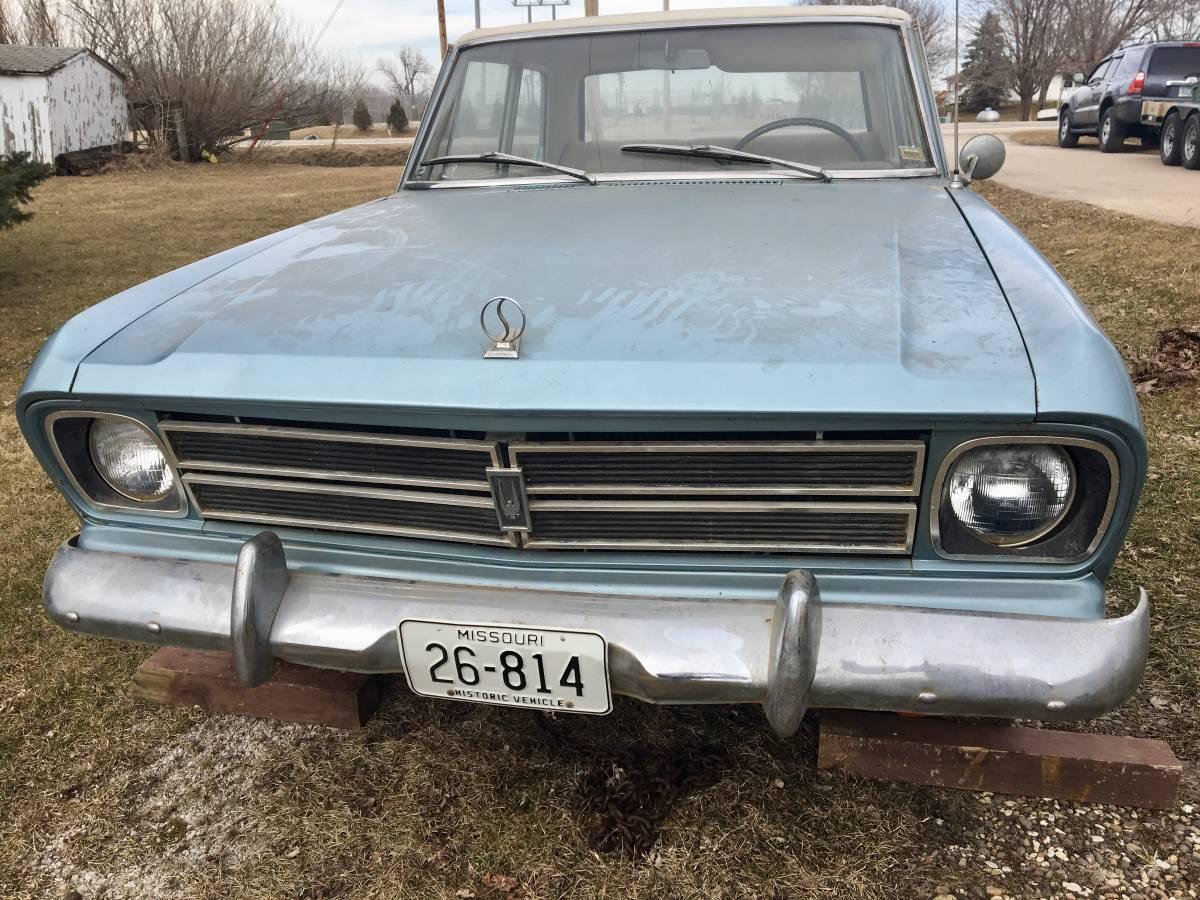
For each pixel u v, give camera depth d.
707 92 2.71
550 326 1.62
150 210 12.11
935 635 1.49
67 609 1.82
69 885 1.82
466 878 1.79
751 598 1.60
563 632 1.58
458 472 1.62
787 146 2.68
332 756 2.13
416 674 1.68
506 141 2.87
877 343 1.50
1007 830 1.84
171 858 1.87
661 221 2.21
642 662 1.55
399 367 1.57
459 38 3.00
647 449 1.52
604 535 1.62
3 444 4.10
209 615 1.74
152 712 2.32
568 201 2.49
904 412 1.40
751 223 2.15
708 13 2.78
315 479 1.71
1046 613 1.51
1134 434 1.39
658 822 1.89
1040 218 8.26
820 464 1.50
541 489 1.58
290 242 2.29
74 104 19.08
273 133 27.02
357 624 1.67
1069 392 1.39
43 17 25.98
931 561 1.55
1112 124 13.98
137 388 1.67
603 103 2.77
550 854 1.83
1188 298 5.14
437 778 2.04
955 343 1.50
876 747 1.87
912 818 1.88
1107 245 6.76
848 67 2.66
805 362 1.46
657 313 1.64
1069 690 1.45
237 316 1.80
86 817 1.98
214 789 2.05
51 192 14.61
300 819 1.95
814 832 1.86
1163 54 13.31
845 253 1.90
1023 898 1.69
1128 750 1.84
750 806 1.92
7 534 3.23
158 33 21.39
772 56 2.69
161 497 1.84
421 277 1.90
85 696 2.38
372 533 1.74
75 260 8.66
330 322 1.73
